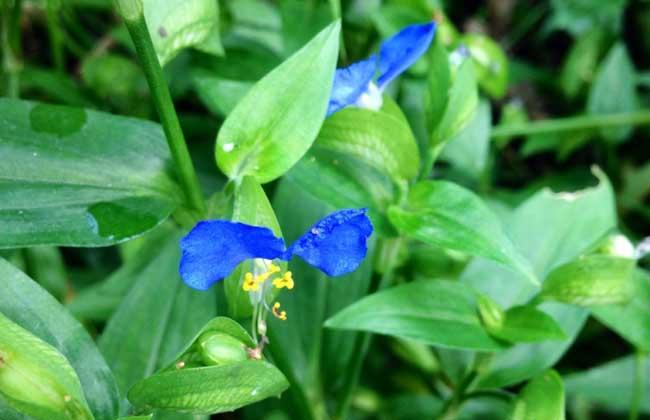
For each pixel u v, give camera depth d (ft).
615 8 0.89
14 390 0.36
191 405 0.38
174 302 0.50
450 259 0.60
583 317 0.56
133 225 0.44
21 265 0.62
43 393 0.37
